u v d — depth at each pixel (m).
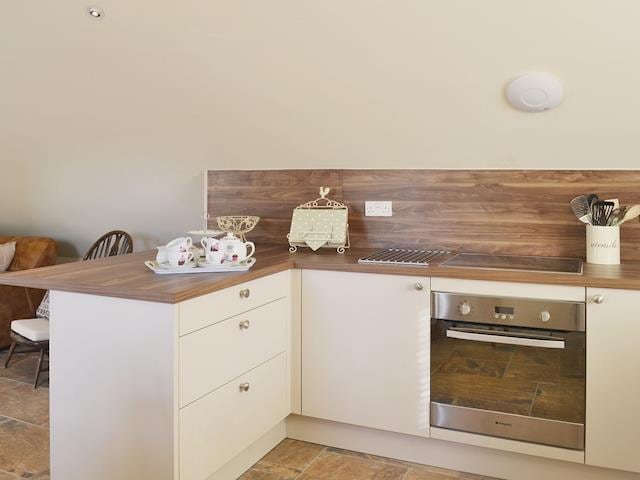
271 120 3.16
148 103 3.29
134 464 2.19
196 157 3.61
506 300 2.48
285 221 3.54
